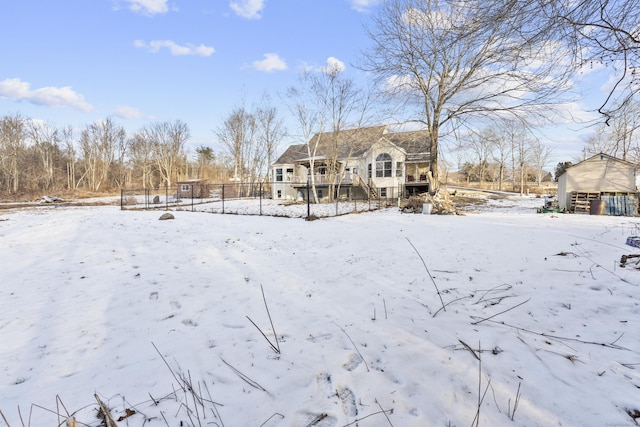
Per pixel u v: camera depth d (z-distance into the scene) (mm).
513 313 3533
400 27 16797
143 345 2963
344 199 27016
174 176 59438
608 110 3744
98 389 2314
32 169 51969
